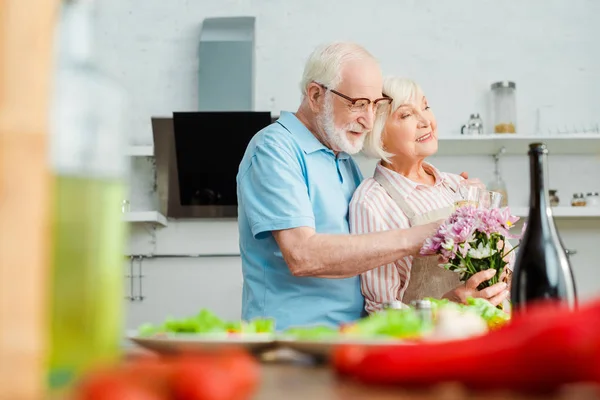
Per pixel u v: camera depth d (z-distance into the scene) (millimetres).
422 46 4551
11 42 347
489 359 405
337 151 2281
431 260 2182
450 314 786
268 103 4512
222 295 4422
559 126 4500
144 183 4387
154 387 335
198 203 4301
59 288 407
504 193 4180
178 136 4141
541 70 4539
